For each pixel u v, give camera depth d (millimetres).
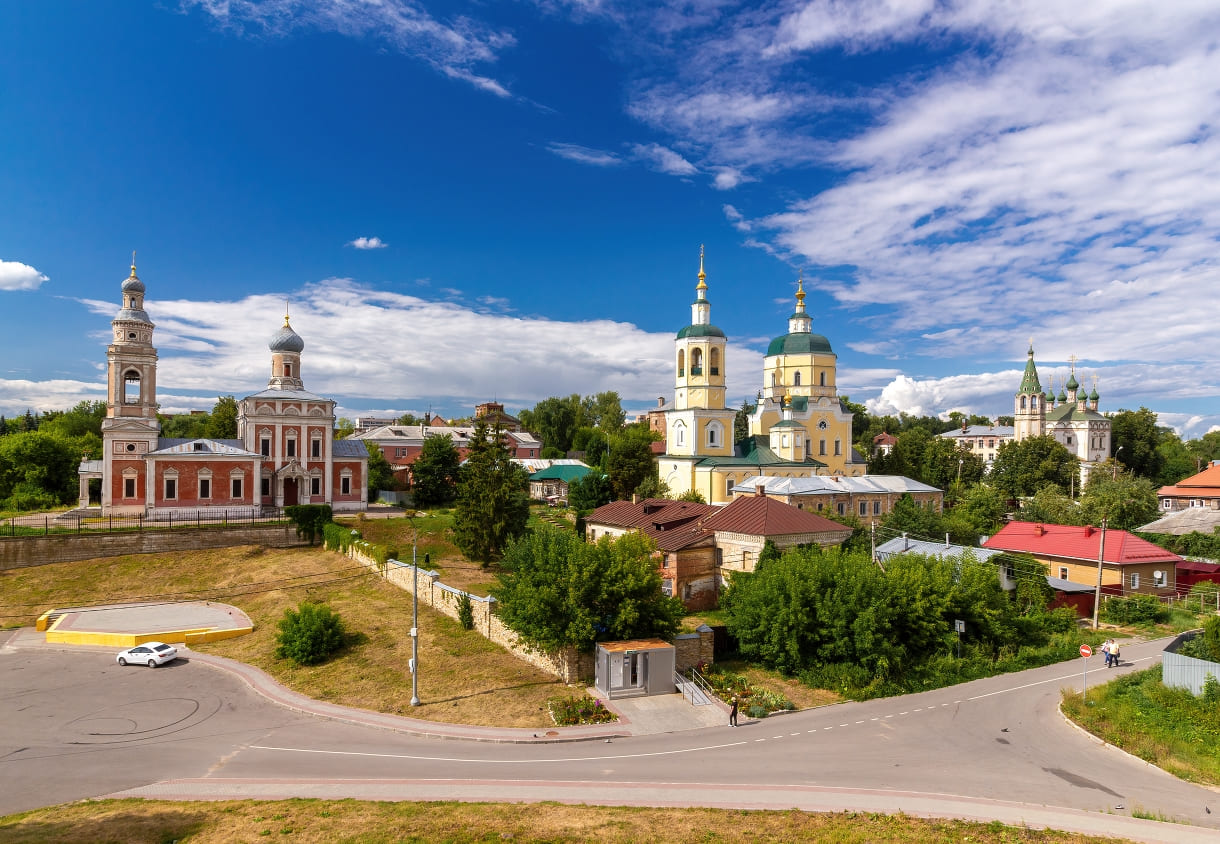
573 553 38594
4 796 26297
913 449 116312
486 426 63594
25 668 42406
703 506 60594
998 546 62438
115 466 68625
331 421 77500
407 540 67062
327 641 42469
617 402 175375
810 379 99750
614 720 33094
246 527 66250
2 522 65625
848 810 23375
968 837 21172
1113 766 27594
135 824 22797
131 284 71812
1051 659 41812
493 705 34875
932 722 32531
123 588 57344
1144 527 78000
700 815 22969
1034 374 148250
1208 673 33688
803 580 40125
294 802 24641
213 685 39469
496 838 21141
